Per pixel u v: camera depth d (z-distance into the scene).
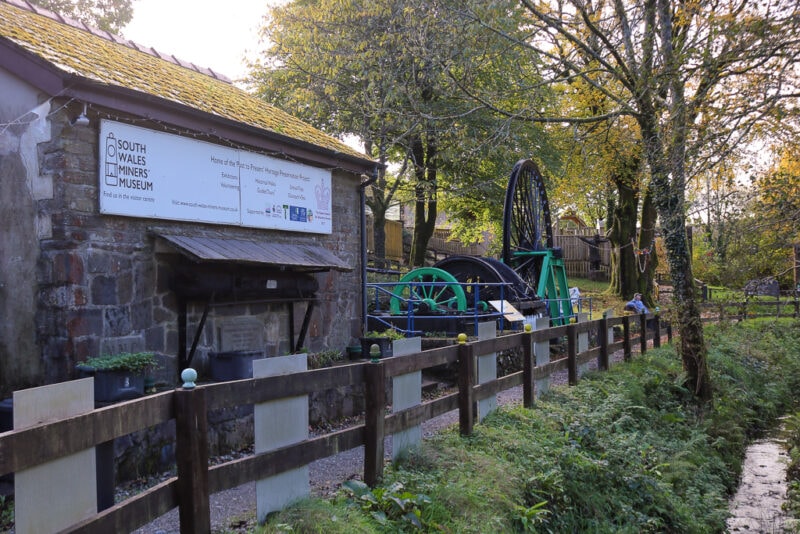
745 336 19.47
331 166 10.39
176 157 7.64
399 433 5.70
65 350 6.46
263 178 8.99
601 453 7.71
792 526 8.16
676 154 8.55
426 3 10.62
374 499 4.69
